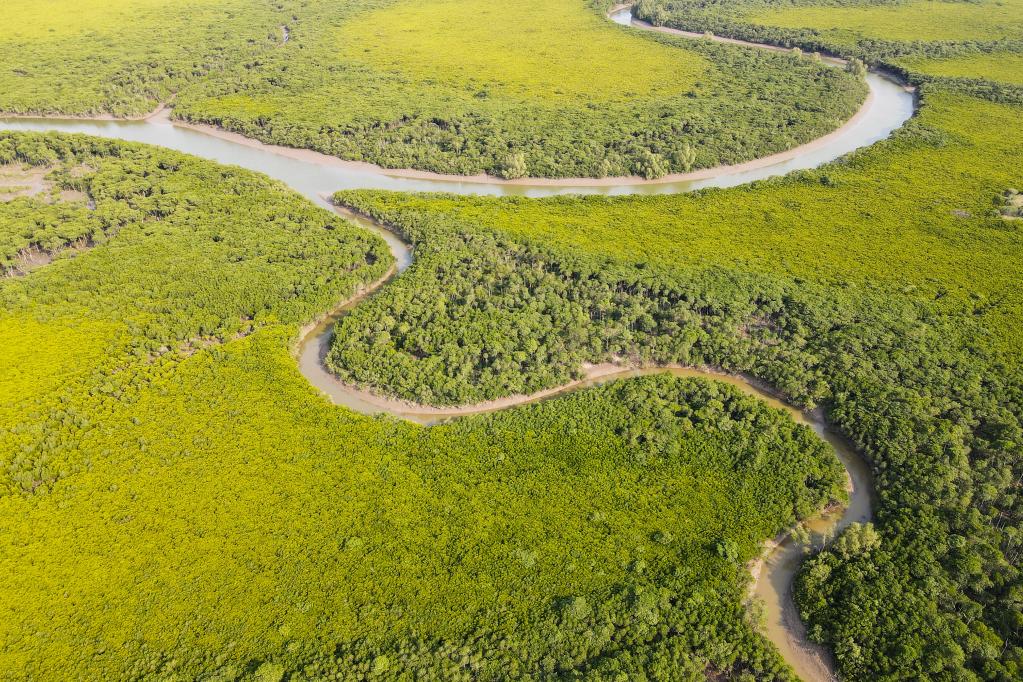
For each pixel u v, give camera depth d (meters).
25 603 85.38
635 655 79.38
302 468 102.44
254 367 122.50
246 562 89.56
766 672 78.44
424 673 77.19
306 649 80.06
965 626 80.25
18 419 110.44
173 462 103.56
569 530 93.25
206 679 76.62
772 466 102.56
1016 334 126.62
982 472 99.94
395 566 88.81
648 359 126.56
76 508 96.69
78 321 132.00
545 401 115.12
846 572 87.44
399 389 117.75
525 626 82.06
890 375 116.88
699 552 90.75
